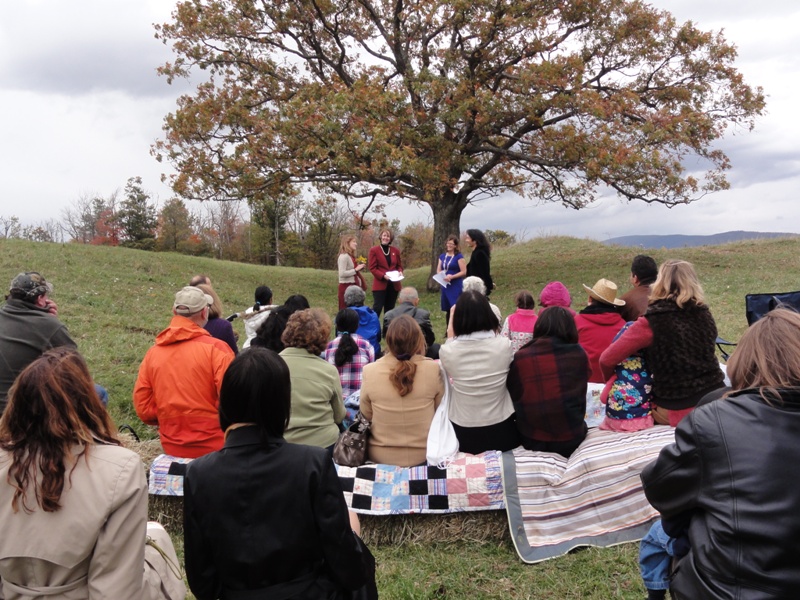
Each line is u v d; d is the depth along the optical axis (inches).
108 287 537.6
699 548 73.7
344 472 168.1
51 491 75.9
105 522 78.0
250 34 685.9
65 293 486.0
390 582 143.3
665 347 166.2
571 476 162.4
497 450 174.1
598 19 629.3
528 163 681.6
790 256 658.8
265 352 83.3
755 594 67.4
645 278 223.1
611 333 221.3
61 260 612.4
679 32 629.6
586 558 148.3
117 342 369.1
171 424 175.3
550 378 170.9
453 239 424.2
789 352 73.3
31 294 174.2
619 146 556.4
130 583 78.0
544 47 620.4
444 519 164.4
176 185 632.4
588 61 661.3
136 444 204.8
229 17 671.1
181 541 169.3
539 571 145.7
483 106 560.4
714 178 626.5
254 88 711.1
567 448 172.9
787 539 66.7
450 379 176.9
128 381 304.0
